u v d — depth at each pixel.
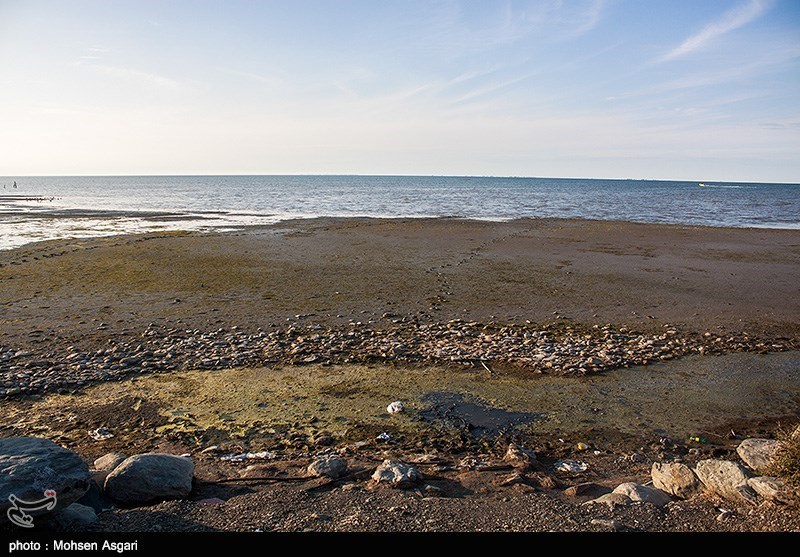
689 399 10.17
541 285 19.48
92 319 14.61
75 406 9.47
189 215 48.66
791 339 13.80
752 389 10.66
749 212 60.28
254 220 43.44
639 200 86.06
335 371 11.20
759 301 17.62
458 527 5.37
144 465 6.23
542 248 28.08
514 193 113.44
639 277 21.05
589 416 9.42
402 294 17.92
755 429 9.05
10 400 9.62
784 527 5.20
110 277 19.73
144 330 13.76
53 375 10.72
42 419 8.95
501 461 7.77
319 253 25.47
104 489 6.12
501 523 5.48
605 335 13.93
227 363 11.52
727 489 6.05
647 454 8.15
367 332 13.81
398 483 6.64
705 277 21.20
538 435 8.73
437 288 18.81
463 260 24.17
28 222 40.41
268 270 21.33
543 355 12.21
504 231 35.31
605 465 7.75
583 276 21.09
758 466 6.94
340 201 76.81
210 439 8.37
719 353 12.69
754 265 23.89
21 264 21.86
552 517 5.63
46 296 16.98
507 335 13.73
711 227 39.28
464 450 8.16
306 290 18.23
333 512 5.74
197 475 7.00
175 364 11.44
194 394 10.02
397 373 11.15
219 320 14.71
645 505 5.91
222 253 25.02
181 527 5.33
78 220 42.53
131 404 9.59
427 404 9.76
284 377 10.86
